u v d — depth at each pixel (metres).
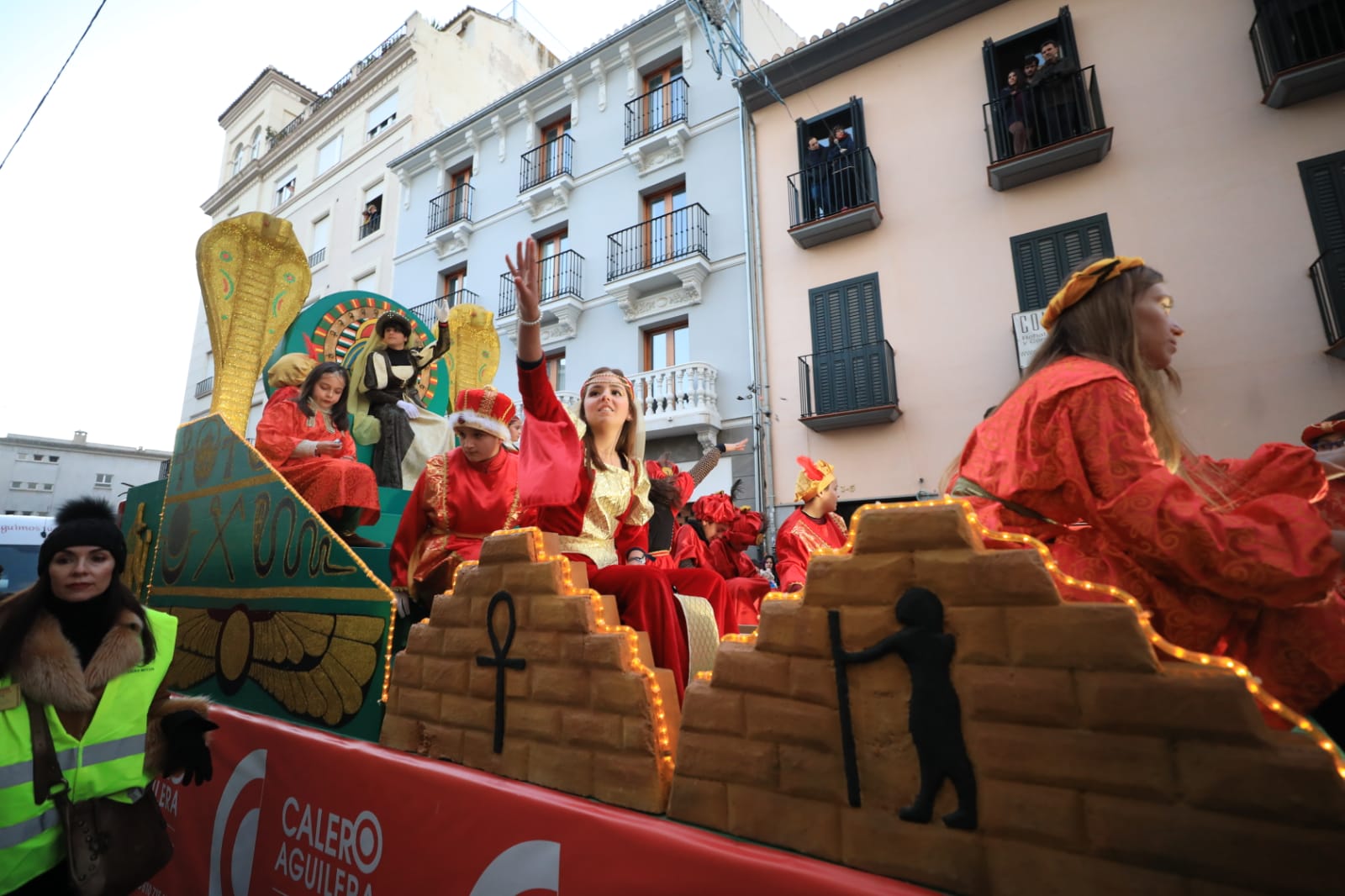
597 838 1.50
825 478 4.68
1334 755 0.90
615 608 1.91
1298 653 1.35
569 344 15.62
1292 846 0.89
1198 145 9.74
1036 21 11.37
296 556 2.98
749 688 1.44
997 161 10.96
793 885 1.20
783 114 13.53
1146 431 1.27
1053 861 1.04
